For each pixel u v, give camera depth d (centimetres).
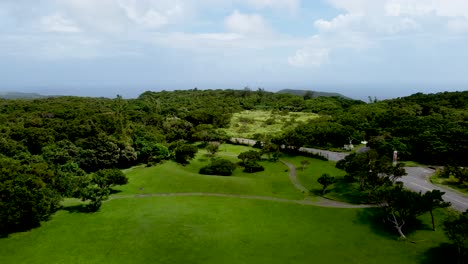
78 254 5441
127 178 8862
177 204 7581
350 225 6469
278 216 6956
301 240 5909
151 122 16100
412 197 5812
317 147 13225
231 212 7119
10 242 5844
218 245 5734
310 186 8775
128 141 11819
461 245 4788
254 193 8375
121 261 5259
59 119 13200
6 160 7662
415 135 11394
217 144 13400
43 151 10219
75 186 7888
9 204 6134
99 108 16725
